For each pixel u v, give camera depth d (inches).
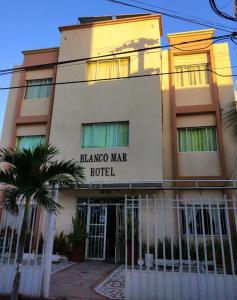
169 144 524.7
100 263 443.5
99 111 538.6
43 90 615.8
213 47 561.3
